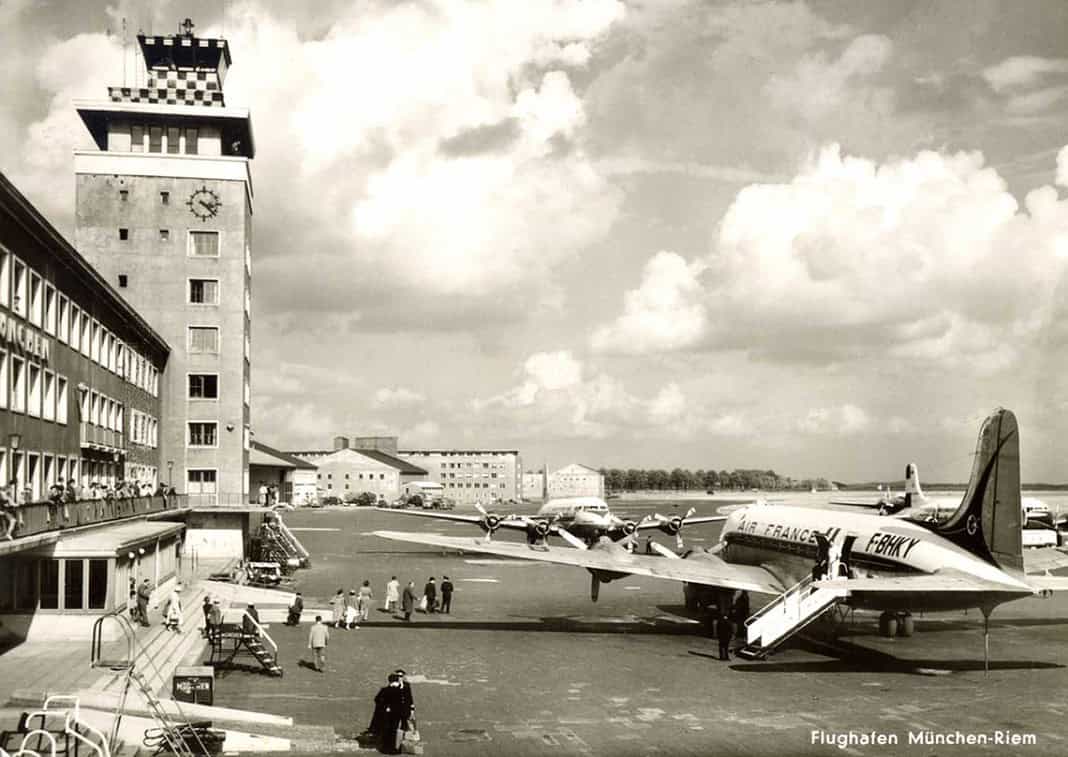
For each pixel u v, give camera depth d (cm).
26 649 3212
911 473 7006
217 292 6925
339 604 4019
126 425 5466
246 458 7238
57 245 3688
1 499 2858
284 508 7900
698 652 3428
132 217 6875
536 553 3953
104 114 6900
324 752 2136
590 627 4031
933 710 2522
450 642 3644
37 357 3653
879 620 3922
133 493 4881
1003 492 3181
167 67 7100
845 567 3441
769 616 3234
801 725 2367
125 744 2103
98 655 2983
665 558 4094
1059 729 2311
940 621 4209
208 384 6906
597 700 2653
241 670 3064
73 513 3706
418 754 2128
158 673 2781
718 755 2117
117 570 3484
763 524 4128
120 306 5019
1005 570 3159
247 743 2148
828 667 3120
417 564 7000
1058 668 3081
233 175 6944
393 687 2169
